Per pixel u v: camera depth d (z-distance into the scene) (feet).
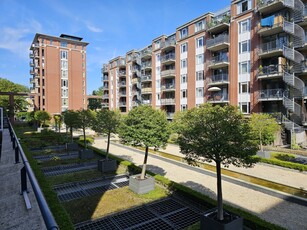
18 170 19.49
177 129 25.14
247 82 83.05
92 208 26.16
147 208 26.43
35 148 64.80
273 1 73.20
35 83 186.80
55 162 48.88
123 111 181.78
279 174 42.80
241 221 20.18
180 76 115.44
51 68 177.37
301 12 69.00
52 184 34.24
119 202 27.86
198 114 21.85
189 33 109.50
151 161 52.95
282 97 71.97
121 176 39.34
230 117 20.67
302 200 28.73
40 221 11.16
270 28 73.61
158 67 133.28
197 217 24.48
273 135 56.24
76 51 189.37
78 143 69.15
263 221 21.17
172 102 119.85
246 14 83.30
